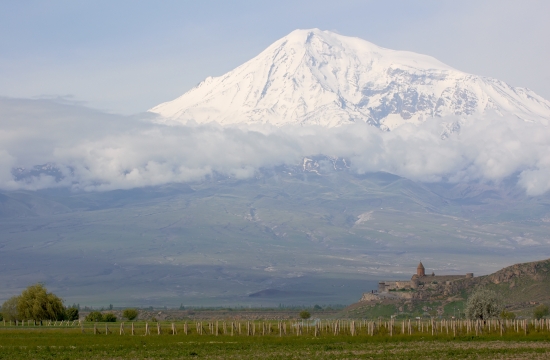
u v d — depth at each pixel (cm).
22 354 13188
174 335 18050
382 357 12606
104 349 14175
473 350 13700
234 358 12506
